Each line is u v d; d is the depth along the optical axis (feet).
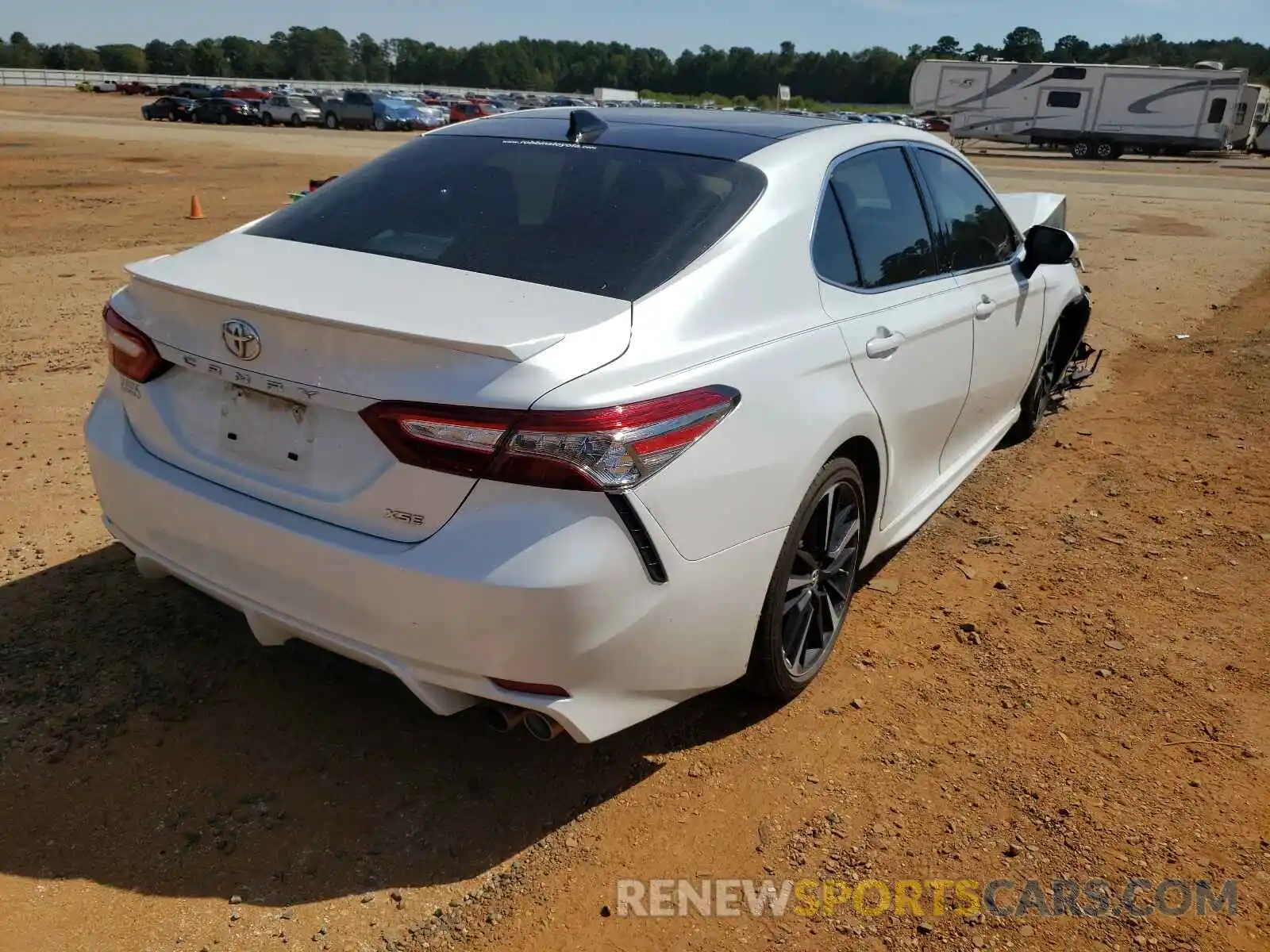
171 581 12.03
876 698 10.50
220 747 9.29
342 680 10.39
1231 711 10.44
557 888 7.93
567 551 7.20
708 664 8.57
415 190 10.17
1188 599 12.75
